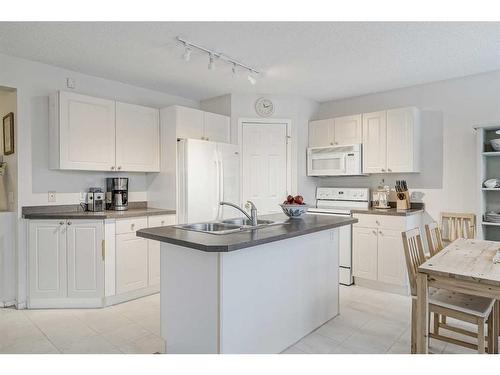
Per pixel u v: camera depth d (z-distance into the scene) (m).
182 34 2.69
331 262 2.95
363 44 2.84
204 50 2.97
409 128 3.74
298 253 2.56
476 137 3.39
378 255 3.71
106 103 3.48
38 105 3.29
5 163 3.38
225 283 1.98
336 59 3.18
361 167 4.12
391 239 3.61
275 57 3.14
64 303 3.18
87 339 2.54
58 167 3.18
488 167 3.48
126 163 3.64
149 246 3.52
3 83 3.07
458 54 3.04
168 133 3.85
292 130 4.45
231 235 2.09
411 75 3.63
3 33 2.66
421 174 3.92
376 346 2.45
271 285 2.30
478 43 2.81
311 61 3.24
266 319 2.26
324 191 4.60
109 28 2.58
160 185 3.95
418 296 2.02
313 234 2.73
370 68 3.42
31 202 3.25
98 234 3.17
